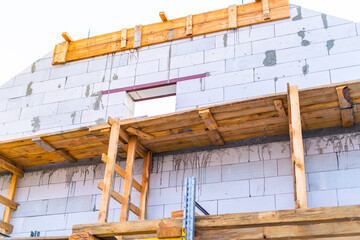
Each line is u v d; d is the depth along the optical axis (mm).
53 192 9422
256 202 7812
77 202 9125
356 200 7223
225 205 8000
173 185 8562
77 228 5543
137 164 9000
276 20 9250
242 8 9672
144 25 10430
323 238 4773
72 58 10742
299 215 4746
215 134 8133
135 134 8211
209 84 9164
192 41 9797
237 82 8953
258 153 8203
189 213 5102
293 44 8859
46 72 10852
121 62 10234
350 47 8391
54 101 10391
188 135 8242
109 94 9961
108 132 8023
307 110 7383
